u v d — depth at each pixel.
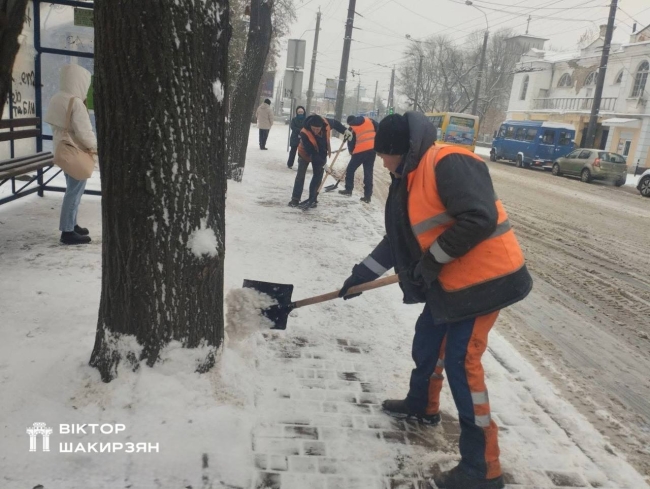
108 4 2.60
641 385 4.11
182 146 2.79
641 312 5.96
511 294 2.54
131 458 2.53
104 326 3.01
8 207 6.96
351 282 3.22
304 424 2.99
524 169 28.53
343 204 10.00
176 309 2.96
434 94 62.12
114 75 2.66
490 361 4.09
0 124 6.15
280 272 5.51
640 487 2.76
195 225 2.93
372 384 3.50
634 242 10.15
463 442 2.65
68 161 5.30
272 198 9.80
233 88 10.41
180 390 2.94
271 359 3.70
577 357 4.53
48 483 2.35
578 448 3.06
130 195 2.78
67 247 5.52
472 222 2.37
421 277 2.64
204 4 2.72
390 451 2.85
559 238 9.91
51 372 3.04
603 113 35.78
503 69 58.41
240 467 2.56
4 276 4.55
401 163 2.69
